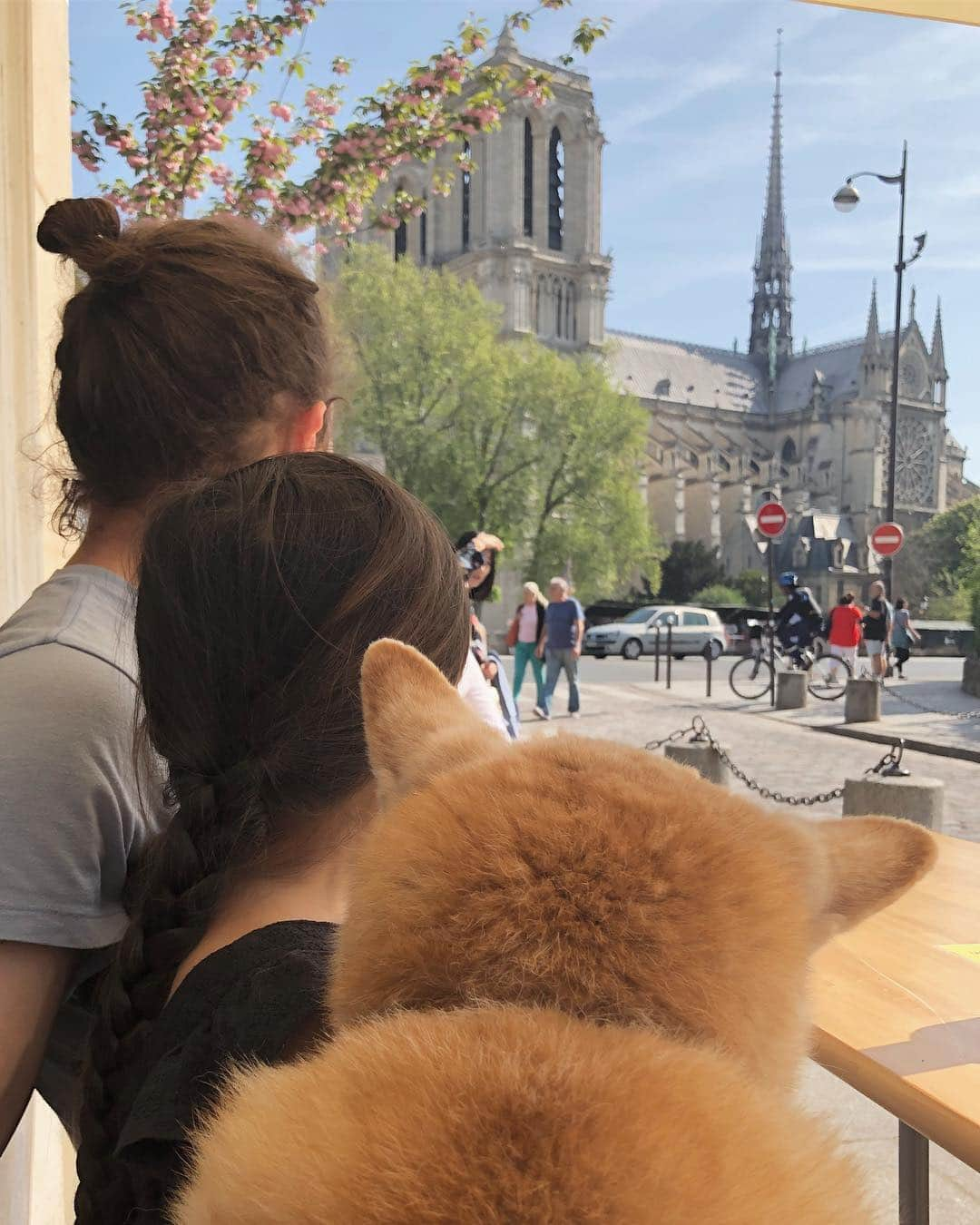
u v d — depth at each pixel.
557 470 53.50
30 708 1.06
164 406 1.30
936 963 1.71
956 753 11.79
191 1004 0.83
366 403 45.69
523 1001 0.64
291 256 1.52
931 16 2.58
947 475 98.50
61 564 2.78
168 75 5.27
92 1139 0.89
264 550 0.97
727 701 18.08
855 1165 0.61
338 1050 0.63
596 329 77.94
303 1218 0.52
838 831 0.90
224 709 0.95
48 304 2.53
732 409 99.94
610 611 55.25
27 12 2.38
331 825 0.95
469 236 77.75
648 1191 0.51
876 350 94.12
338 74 5.89
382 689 0.88
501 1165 0.52
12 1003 1.01
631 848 0.68
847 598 18.56
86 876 1.04
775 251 110.56
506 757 0.78
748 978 0.67
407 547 1.01
